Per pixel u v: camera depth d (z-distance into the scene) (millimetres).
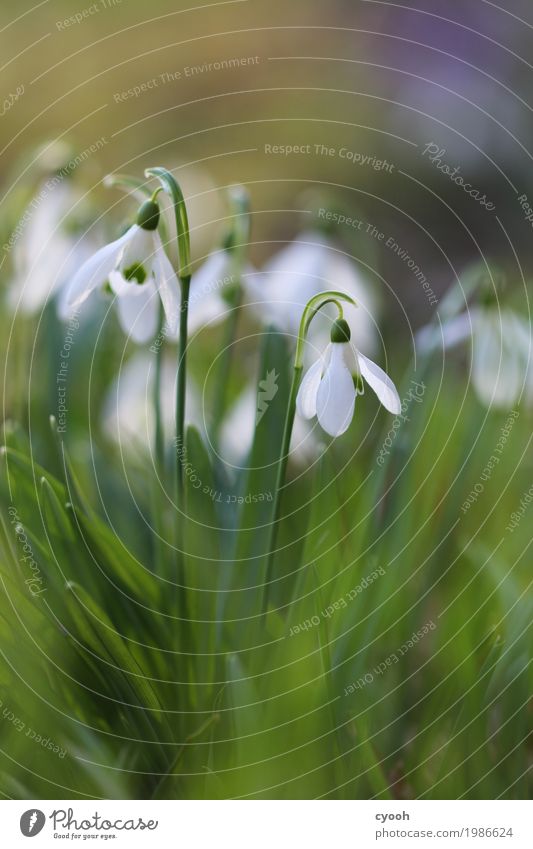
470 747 551
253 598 577
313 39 1621
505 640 560
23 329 667
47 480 551
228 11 1712
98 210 671
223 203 917
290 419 542
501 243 1271
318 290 659
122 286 548
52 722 561
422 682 593
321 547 573
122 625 560
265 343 581
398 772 581
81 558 553
